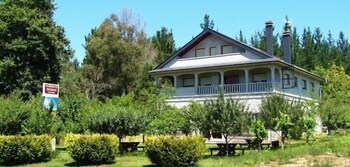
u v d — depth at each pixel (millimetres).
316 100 30219
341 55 79062
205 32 36875
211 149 20078
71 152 17688
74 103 26312
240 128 19000
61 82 42406
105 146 17578
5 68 37594
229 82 36781
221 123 18859
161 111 25078
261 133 19219
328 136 28375
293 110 22031
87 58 58594
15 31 38969
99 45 57312
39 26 39188
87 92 51906
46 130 22750
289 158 15430
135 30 62188
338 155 15742
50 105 23797
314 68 67625
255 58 33750
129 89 56625
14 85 38250
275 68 34000
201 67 35062
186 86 38656
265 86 32406
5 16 38750
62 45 41125
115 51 57531
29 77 38375
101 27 59219
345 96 34875
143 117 21953
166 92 35469
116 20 61406
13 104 22484
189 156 14984
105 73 57281
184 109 23219
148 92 36812
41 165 17422
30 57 39438
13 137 18141
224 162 15602
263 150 20844
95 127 21188
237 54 34750
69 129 24625
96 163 17594
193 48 38125
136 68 57688
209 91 35031
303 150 17266
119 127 20953
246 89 33156
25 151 18109
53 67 41312
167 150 15086
